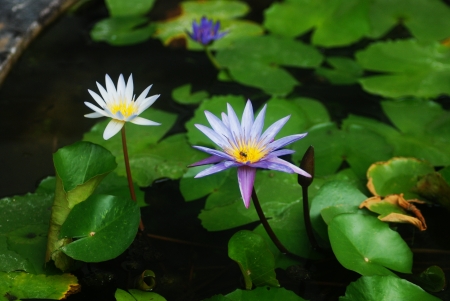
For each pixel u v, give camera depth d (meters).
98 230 1.48
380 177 1.60
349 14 1.94
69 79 1.82
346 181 1.56
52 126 1.72
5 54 1.82
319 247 1.53
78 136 1.70
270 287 1.46
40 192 1.58
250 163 1.43
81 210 1.48
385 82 1.79
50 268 1.49
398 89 1.78
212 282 1.50
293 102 1.74
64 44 1.90
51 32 1.93
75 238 1.50
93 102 1.77
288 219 1.56
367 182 1.61
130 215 1.48
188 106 1.76
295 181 1.62
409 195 1.58
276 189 1.60
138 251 1.53
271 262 1.47
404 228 1.56
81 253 1.46
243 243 1.48
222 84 1.81
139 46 1.91
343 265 1.47
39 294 1.46
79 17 1.99
